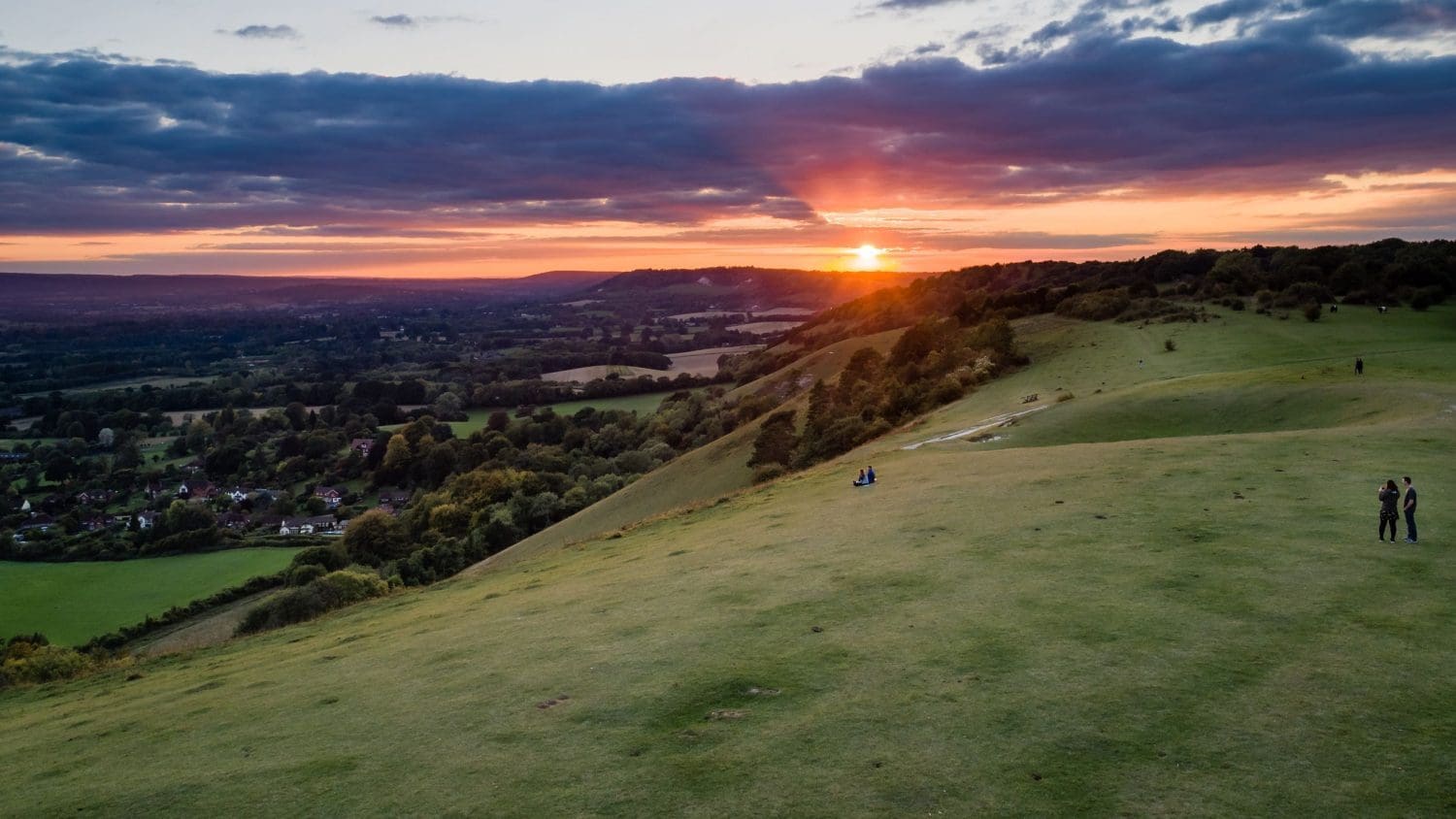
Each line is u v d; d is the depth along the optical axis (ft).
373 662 94.48
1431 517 99.14
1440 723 54.49
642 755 57.77
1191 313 400.26
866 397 389.60
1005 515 115.55
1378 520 98.94
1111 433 190.08
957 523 114.21
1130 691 60.85
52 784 70.74
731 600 91.81
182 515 459.32
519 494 425.28
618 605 99.25
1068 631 72.59
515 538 381.40
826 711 61.26
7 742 91.40
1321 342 305.94
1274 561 87.20
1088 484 128.88
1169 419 195.42
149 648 284.82
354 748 65.67
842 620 80.33
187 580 383.65
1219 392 206.39
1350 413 175.83
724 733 59.62
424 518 456.04
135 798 62.95
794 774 53.11
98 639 309.83
